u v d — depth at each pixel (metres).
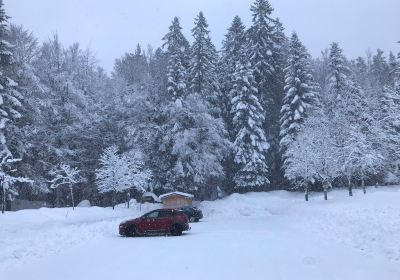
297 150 45.50
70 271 12.27
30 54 47.56
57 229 24.55
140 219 23.06
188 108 50.44
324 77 74.38
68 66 58.09
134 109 52.88
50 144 46.28
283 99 54.84
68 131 48.31
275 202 47.59
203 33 53.59
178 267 12.21
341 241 17.14
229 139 55.56
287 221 30.14
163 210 23.30
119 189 44.53
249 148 52.09
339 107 49.34
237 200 47.94
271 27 57.72
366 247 14.93
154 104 53.84
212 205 47.34
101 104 55.88
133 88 54.16
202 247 16.59
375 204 26.84
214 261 13.16
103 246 18.02
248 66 52.94
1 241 19.05
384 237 15.24
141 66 63.00
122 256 14.73
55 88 49.88
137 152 49.53
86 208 38.97
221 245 17.06
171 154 50.91
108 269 12.23
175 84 51.53
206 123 50.09
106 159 45.69
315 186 53.44
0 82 38.75
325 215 27.06
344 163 43.25
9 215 29.62
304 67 53.84
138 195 55.12
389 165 55.88
